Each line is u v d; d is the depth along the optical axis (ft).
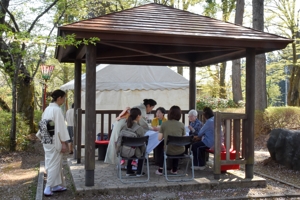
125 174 20.02
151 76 36.65
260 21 39.99
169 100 37.19
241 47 18.65
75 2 37.52
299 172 22.94
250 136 19.21
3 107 42.55
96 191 16.79
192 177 18.85
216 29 19.03
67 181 20.18
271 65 68.85
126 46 20.74
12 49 27.50
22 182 20.63
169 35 16.92
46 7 37.17
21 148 32.63
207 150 21.09
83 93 34.88
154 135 20.20
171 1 63.52
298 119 38.78
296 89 71.67
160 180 18.58
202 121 25.79
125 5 59.47
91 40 16.38
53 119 16.79
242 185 18.67
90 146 17.19
